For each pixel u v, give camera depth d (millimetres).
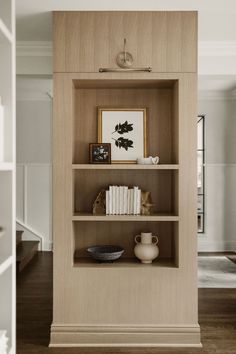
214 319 4230
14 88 2043
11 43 2012
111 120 3926
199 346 3564
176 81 3602
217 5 3385
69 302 3590
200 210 7836
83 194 4004
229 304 4719
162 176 4008
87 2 3328
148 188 4012
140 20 3521
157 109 3965
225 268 6434
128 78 3523
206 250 7805
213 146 7812
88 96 3963
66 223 3553
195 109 3521
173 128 3834
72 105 3555
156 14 3523
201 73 4465
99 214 3711
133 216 3549
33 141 7578
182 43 3520
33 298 4891
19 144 7578
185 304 3594
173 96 3832
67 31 3514
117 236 3984
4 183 1995
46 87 6820
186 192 3539
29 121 7562
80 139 3973
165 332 3590
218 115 7797
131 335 3588
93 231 3977
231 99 7766
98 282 3586
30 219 7605
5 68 2006
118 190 3682
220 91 7594
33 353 3428
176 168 3535
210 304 4715
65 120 3529
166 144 3975
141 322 3605
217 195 7828
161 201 4016
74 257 3953
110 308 3596
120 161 3912
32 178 7598
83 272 3578
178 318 3598
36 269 6273
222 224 7836
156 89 3961
